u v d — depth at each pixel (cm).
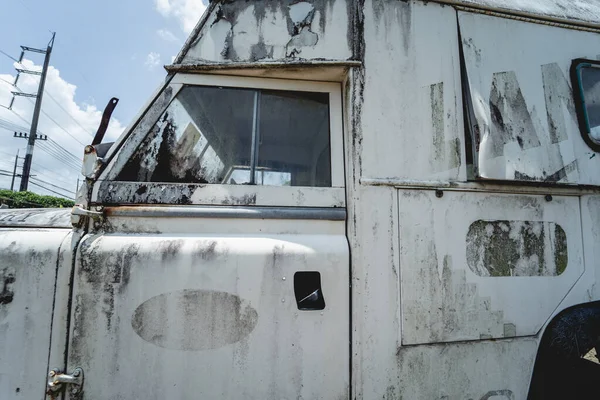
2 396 131
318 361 144
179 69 164
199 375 137
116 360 135
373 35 169
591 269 176
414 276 156
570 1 214
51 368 134
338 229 158
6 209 176
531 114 177
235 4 169
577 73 189
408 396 150
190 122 163
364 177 158
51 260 139
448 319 157
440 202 164
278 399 140
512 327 163
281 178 164
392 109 166
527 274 168
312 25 168
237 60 165
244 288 143
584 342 165
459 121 173
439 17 179
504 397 158
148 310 138
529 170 170
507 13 186
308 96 174
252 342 141
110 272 139
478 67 176
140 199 150
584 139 183
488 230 167
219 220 152
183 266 142
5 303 136
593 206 181
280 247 148
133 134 157
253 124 167
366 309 150
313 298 147
